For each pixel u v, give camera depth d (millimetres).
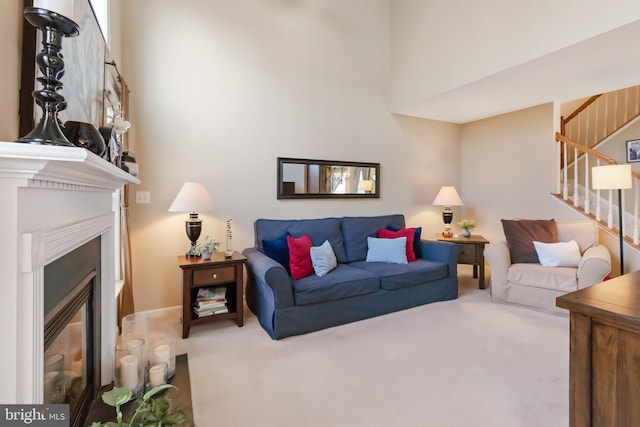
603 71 2920
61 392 1276
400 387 1812
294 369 2008
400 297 3039
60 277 1117
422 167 4617
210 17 3094
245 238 3314
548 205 4016
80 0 1431
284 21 3490
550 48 2543
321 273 2844
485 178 4715
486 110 4176
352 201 4031
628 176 3049
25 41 1039
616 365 1022
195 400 1699
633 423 990
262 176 3389
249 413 1600
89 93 1577
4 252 780
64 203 1061
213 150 3131
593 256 2760
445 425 1512
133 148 2803
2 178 771
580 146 3699
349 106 3943
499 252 3230
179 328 2648
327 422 1536
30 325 833
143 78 2828
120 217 2592
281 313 2438
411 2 3889
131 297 2598
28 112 1035
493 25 2965
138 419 1014
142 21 2816
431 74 3621
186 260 2641
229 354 2205
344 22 3883
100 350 1666
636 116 4504
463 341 2383
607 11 2219
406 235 3547
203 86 3072
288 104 3525
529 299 3043
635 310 1016
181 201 2639
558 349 2252
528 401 1679
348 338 2451
